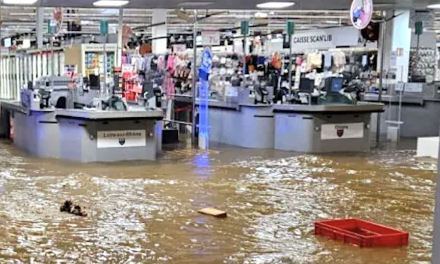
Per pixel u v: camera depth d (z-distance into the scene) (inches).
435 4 427.5
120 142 351.6
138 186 274.2
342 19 834.2
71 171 312.3
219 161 356.8
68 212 221.9
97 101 363.6
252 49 684.1
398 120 496.7
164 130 442.9
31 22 908.6
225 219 215.9
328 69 587.2
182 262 167.0
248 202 244.2
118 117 342.0
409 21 536.7
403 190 271.4
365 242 182.5
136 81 467.2
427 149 354.3
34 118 369.7
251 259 170.2
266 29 1000.9
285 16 766.5
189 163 347.9
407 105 514.0
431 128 510.3
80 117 338.6
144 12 736.3
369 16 348.5
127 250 177.5
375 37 539.2
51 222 207.9
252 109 420.8
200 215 221.0
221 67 546.3
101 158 347.3
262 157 374.3
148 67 548.4
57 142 361.4
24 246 180.1
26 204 234.5
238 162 353.1
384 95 513.0
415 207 238.4
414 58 565.9
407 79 546.9
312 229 203.3
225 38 685.9
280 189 271.9
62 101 369.7
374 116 515.8
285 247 182.4
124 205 235.1
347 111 398.0
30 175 299.6
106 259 169.0
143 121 356.5
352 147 410.0
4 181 282.2
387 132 490.0
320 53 591.8
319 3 406.6
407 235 186.7
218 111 458.0
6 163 338.3
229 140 447.2
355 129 410.0
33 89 400.2
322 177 303.3
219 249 179.5
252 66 544.7
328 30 610.5
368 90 537.3
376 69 575.8
